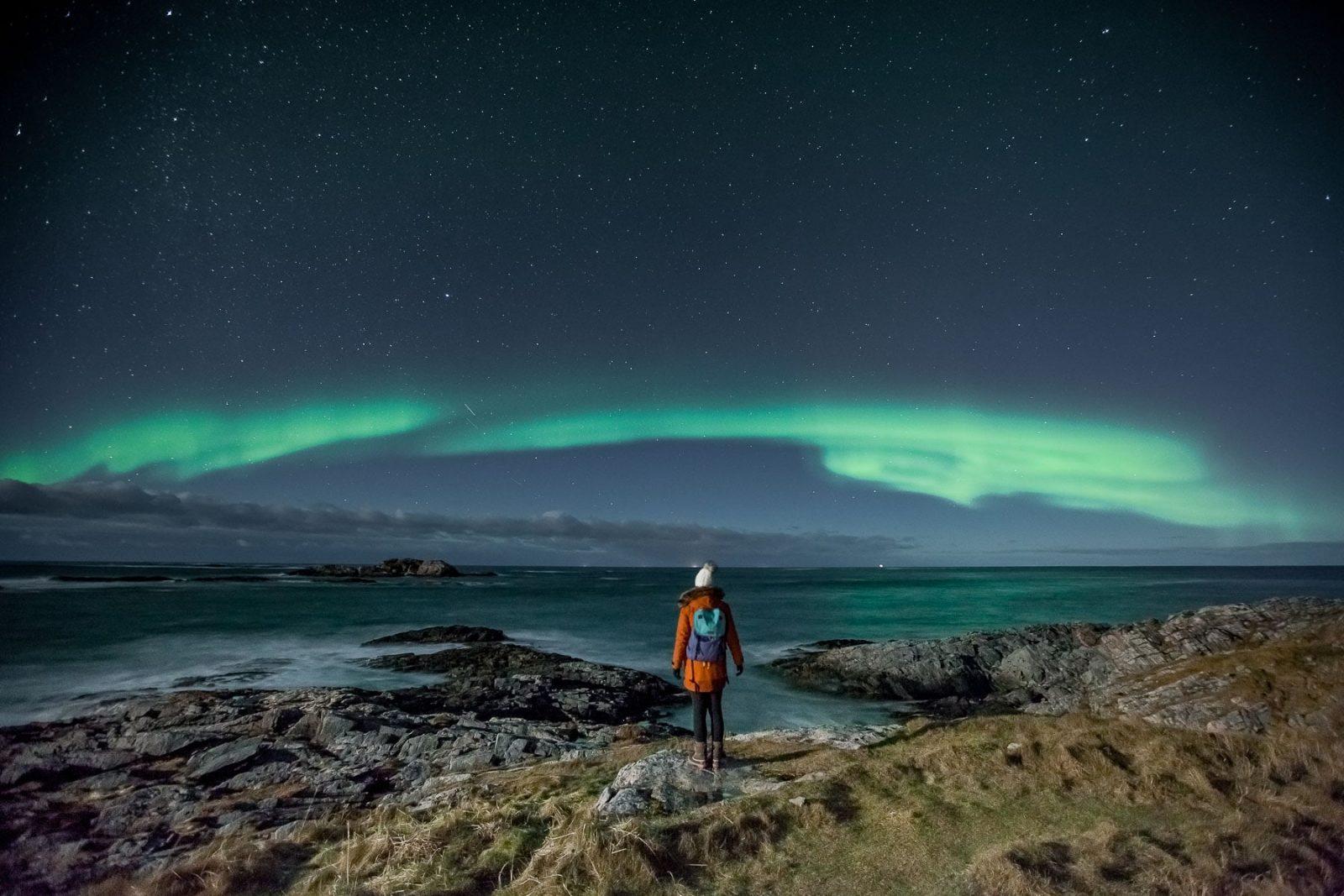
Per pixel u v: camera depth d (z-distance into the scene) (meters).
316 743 11.96
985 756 6.99
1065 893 4.50
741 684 21.81
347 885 5.04
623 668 21.91
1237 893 4.43
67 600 48.94
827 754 7.71
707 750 7.26
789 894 4.64
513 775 8.50
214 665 23.39
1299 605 17.55
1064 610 49.62
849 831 5.53
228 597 56.78
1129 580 113.94
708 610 7.36
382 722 12.96
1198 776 6.27
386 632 33.88
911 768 6.87
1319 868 4.71
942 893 4.60
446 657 24.14
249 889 5.21
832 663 23.25
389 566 122.44
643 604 57.00
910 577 148.12
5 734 13.23
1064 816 5.71
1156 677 12.50
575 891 4.70
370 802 8.98
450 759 10.63
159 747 11.93
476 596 65.88
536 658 23.95
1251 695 9.23
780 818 5.71
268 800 9.12
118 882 5.86
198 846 7.56
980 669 21.20
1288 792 6.00
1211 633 17.11
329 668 23.09
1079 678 18.36
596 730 13.63
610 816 5.88
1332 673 9.52
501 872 5.09
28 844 7.77
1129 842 5.12
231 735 12.57
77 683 19.97
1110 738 7.42
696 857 5.13
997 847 5.00
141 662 23.73
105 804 9.28
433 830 5.80
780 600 62.91
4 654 24.89
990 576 152.00
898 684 20.55
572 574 192.50
